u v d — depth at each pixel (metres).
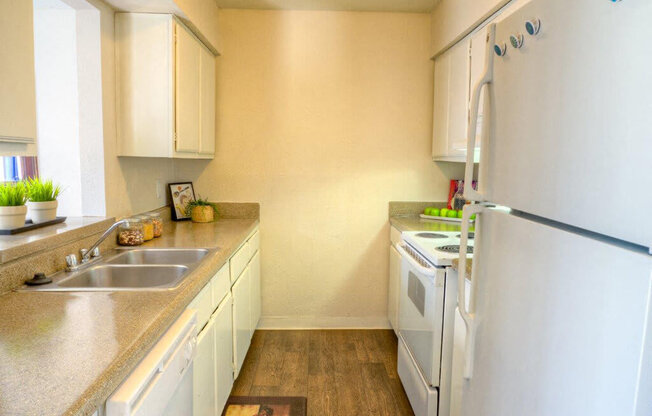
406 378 2.79
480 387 1.30
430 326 2.29
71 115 2.44
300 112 3.76
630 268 0.71
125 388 1.11
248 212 3.80
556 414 0.91
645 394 0.69
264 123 3.76
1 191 1.93
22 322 1.35
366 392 2.91
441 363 2.25
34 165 2.44
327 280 3.90
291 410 2.69
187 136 2.86
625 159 0.74
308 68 3.73
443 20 3.34
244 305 3.06
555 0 0.94
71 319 1.37
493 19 2.50
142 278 2.07
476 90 1.27
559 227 0.95
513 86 1.14
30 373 1.03
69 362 1.09
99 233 2.31
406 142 3.81
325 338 3.74
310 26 3.71
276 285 3.89
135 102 2.61
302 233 3.85
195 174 3.77
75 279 1.88
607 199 0.78
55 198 2.20
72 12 2.40
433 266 2.27
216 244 2.56
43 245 1.82
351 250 3.88
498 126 1.23
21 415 0.86
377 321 3.95
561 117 0.92
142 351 1.22
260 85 3.73
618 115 0.75
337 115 3.77
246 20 3.68
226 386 2.53
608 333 0.76
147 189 3.11
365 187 3.83
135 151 2.63
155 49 2.59
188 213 3.59
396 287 3.50
